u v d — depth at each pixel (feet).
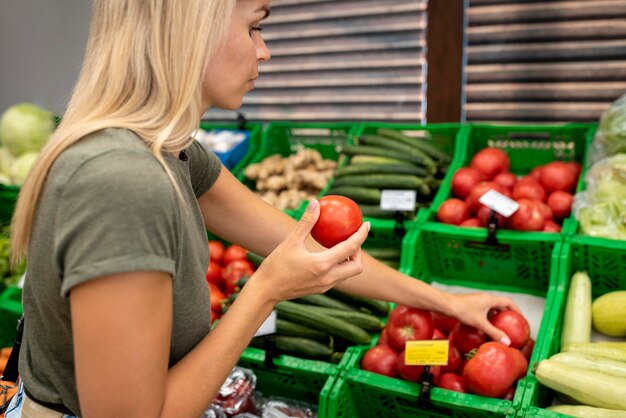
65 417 3.43
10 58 13.85
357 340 6.01
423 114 10.93
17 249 3.11
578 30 9.26
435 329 5.87
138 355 2.64
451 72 10.14
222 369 3.17
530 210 6.80
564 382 4.96
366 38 10.84
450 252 7.30
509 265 7.05
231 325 3.20
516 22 9.54
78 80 3.13
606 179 6.88
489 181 8.16
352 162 8.76
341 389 5.41
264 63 11.86
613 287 6.46
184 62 2.87
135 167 2.65
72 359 3.17
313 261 3.19
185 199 3.22
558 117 9.83
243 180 9.72
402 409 5.43
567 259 6.28
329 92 11.51
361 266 3.51
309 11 11.12
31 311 3.18
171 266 2.71
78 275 2.52
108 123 2.83
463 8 9.70
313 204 3.18
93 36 3.08
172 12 2.82
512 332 5.46
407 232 7.31
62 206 2.64
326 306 6.30
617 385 4.83
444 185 8.13
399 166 8.14
